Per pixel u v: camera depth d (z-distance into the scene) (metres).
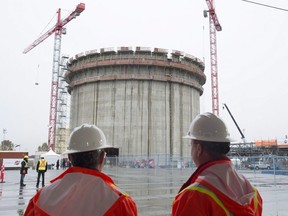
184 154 76.88
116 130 75.62
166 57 79.50
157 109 76.81
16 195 17.02
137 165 60.97
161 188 20.78
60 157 58.44
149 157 63.53
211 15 112.75
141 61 76.69
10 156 58.94
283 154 86.62
